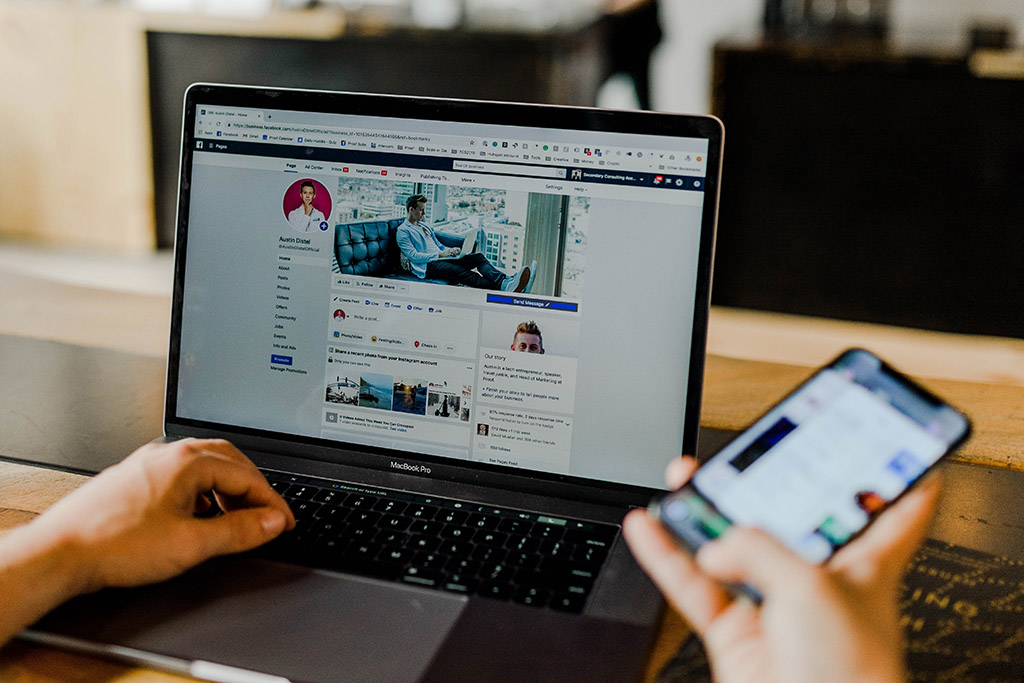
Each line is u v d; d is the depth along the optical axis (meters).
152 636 0.51
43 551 0.52
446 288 0.71
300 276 0.74
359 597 0.55
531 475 0.69
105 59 3.58
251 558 0.59
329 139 0.73
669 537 0.45
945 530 0.67
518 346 0.70
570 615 0.54
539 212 0.69
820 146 3.06
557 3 3.71
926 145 2.96
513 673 0.48
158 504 0.56
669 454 0.67
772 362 1.06
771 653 0.39
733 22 4.17
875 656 0.36
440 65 3.36
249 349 0.75
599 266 0.68
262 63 3.50
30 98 3.70
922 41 3.21
